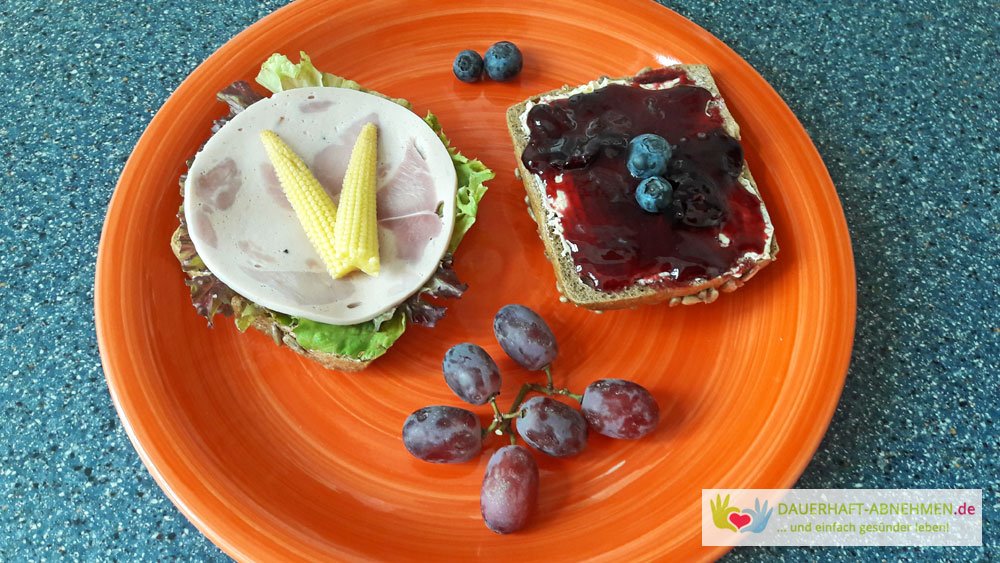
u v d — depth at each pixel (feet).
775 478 0.79
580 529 0.78
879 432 0.89
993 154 1.05
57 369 0.90
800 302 0.89
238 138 0.90
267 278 0.85
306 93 0.93
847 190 1.02
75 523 0.83
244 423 0.83
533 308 0.92
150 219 0.88
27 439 0.87
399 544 0.77
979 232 1.00
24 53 1.08
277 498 0.78
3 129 1.03
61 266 0.95
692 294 0.88
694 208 0.85
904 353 0.93
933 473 0.87
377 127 0.94
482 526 0.79
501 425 0.80
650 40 1.03
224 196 0.88
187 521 0.83
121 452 0.86
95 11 1.11
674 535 0.76
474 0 1.04
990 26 1.14
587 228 0.86
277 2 1.13
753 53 1.11
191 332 0.86
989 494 0.86
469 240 0.95
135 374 0.80
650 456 0.83
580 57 1.04
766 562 0.83
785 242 0.92
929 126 1.07
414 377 0.88
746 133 0.97
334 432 0.84
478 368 0.80
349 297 0.86
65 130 1.03
